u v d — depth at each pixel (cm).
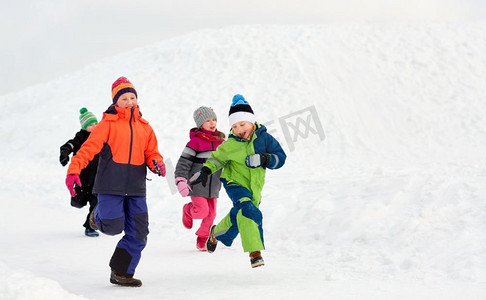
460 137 2347
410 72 2866
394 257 627
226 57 2988
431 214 736
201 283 538
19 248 727
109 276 573
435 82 2797
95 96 2847
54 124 2566
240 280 551
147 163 551
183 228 936
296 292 487
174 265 640
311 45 3078
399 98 2650
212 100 2627
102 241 798
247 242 538
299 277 564
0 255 675
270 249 741
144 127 552
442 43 3156
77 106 2744
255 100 2606
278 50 3012
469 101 2645
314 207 872
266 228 854
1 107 2991
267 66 2867
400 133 2391
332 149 2225
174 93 2727
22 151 2352
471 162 1759
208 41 3225
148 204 1198
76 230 899
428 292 469
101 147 527
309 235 779
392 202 812
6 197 1302
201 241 743
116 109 537
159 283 540
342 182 1048
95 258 673
